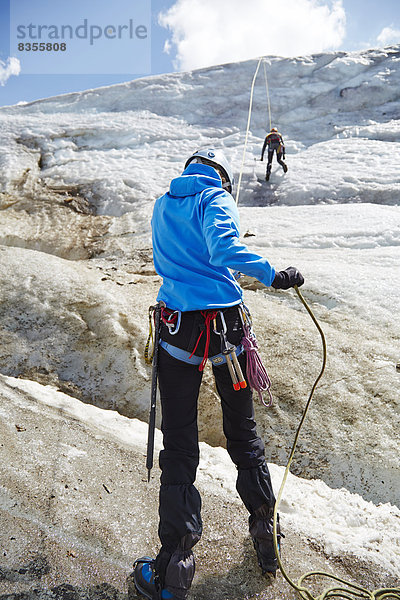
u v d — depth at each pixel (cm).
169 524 196
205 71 2005
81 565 223
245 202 1239
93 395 409
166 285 220
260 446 225
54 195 1254
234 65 2005
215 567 231
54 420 330
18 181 1341
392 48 1941
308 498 292
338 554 246
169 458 205
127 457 302
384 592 224
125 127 1695
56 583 212
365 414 372
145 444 322
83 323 467
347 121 1675
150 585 204
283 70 1923
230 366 206
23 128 1688
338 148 1491
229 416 225
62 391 408
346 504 289
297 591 222
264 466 223
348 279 563
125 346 440
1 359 430
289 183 1273
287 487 301
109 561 227
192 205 212
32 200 1224
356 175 1248
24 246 957
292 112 1752
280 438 363
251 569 231
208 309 207
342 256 688
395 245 734
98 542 236
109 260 800
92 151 1588
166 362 214
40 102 1959
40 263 555
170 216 220
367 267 614
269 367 420
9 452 286
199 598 216
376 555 246
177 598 197
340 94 1783
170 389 212
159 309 219
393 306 506
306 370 417
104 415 357
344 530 265
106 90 1966
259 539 221
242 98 1845
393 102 1725
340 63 1880
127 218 1086
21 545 227
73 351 441
